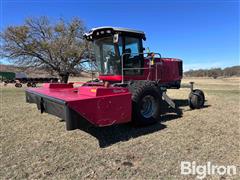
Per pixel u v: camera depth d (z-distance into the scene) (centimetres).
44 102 482
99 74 663
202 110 725
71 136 463
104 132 488
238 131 492
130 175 307
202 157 360
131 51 607
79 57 1636
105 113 411
